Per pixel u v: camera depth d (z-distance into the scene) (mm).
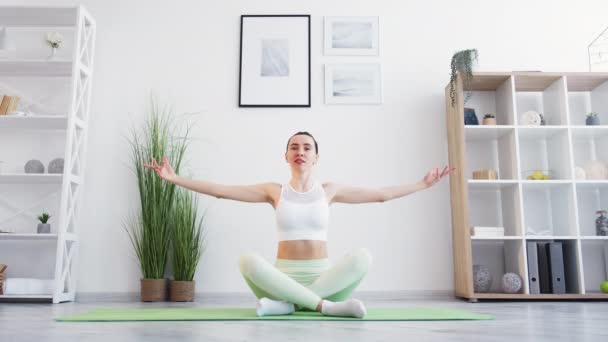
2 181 3750
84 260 3746
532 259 3381
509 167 3654
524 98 3959
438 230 3791
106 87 3973
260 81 3982
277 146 3920
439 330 1619
